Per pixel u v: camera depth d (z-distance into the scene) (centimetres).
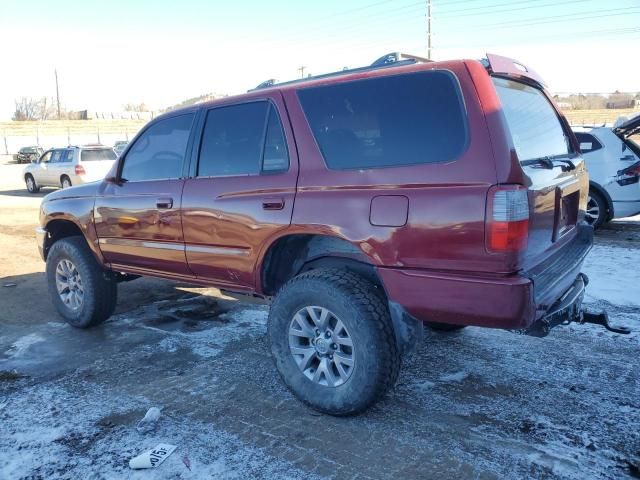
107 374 414
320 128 344
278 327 357
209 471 288
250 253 371
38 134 5984
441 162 292
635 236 883
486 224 275
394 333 322
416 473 283
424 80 308
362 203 315
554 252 345
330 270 342
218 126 402
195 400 368
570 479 275
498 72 317
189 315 555
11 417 349
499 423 329
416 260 299
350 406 327
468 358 424
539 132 359
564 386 375
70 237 518
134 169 464
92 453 307
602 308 531
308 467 290
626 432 316
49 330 521
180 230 413
